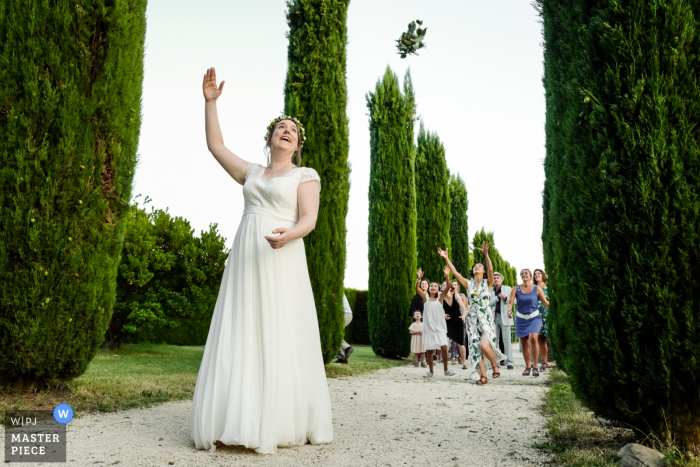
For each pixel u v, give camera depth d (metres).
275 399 3.20
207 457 2.99
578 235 3.21
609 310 3.01
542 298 8.74
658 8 3.07
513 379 8.13
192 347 14.46
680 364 2.84
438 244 17.00
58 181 4.50
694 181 2.90
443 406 5.16
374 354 14.33
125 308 11.12
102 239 4.77
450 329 10.81
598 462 2.88
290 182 3.56
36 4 4.57
